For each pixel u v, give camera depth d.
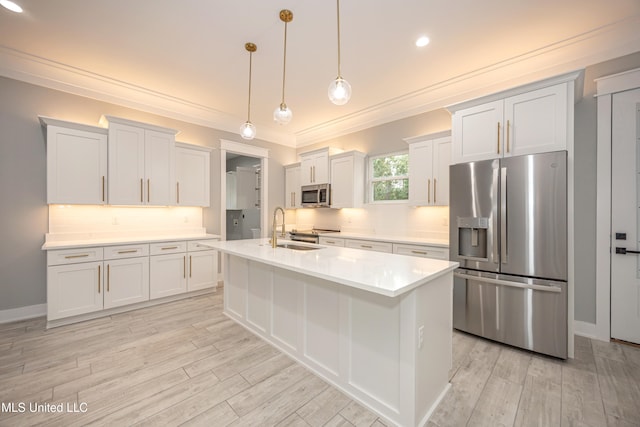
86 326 2.72
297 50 2.72
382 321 1.56
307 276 2.02
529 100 2.34
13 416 1.51
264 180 5.28
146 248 3.26
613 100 2.42
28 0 2.04
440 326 1.70
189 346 2.33
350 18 2.26
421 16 2.24
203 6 2.13
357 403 1.66
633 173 2.34
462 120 2.73
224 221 4.59
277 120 2.38
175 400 1.66
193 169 4.05
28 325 2.73
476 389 1.78
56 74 3.06
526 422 1.49
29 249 2.93
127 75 3.22
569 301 2.15
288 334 2.20
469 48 2.68
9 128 2.83
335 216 4.93
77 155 2.99
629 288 2.35
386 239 3.55
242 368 2.01
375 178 4.39
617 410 1.58
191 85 3.47
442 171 3.31
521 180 2.30
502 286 2.38
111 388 1.76
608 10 2.17
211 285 3.87
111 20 2.29
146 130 3.44
